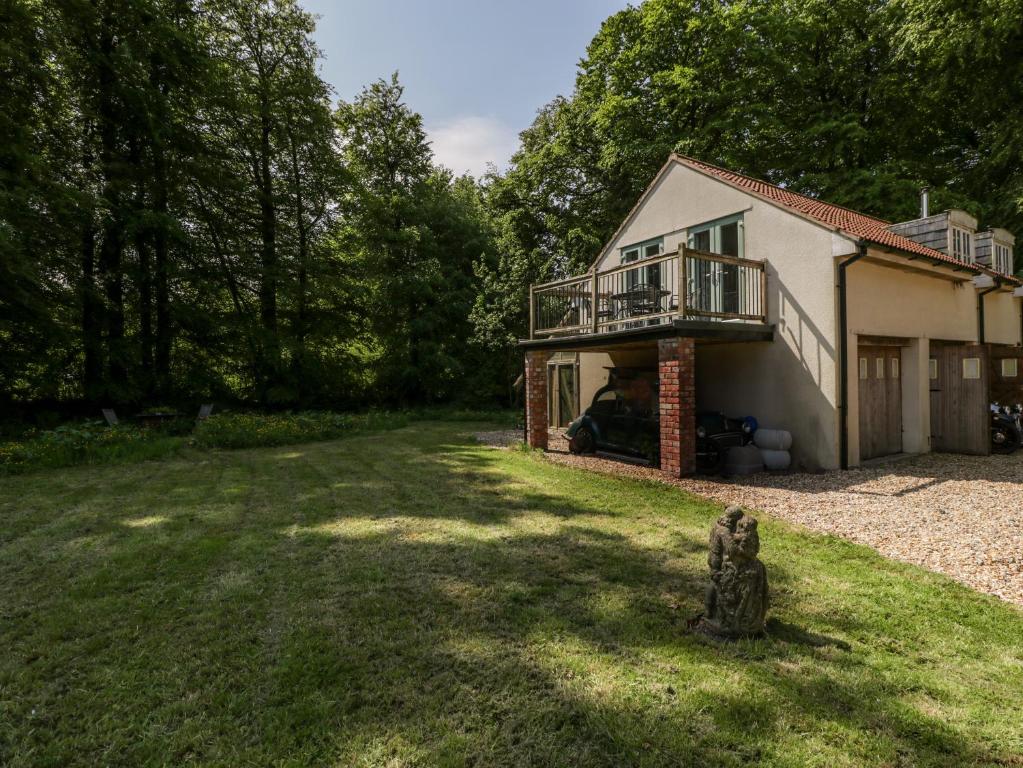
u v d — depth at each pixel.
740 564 3.15
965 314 11.00
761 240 9.31
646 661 2.93
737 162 19.38
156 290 16.83
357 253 23.47
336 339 21.88
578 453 10.61
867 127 19.25
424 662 2.92
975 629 3.29
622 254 12.67
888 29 17.52
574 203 22.28
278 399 18.62
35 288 13.30
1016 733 2.34
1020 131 15.40
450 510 6.18
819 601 3.67
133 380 15.58
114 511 6.16
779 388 9.00
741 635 3.15
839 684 2.71
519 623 3.38
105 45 15.40
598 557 4.58
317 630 3.28
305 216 21.39
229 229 19.02
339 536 5.19
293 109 19.84
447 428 16.52
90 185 14.95
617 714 2.47
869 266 8.78
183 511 6.16
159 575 4.17
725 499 6.60
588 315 11.49
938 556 4.54
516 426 17.03
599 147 21.11
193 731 2.36
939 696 2.62
